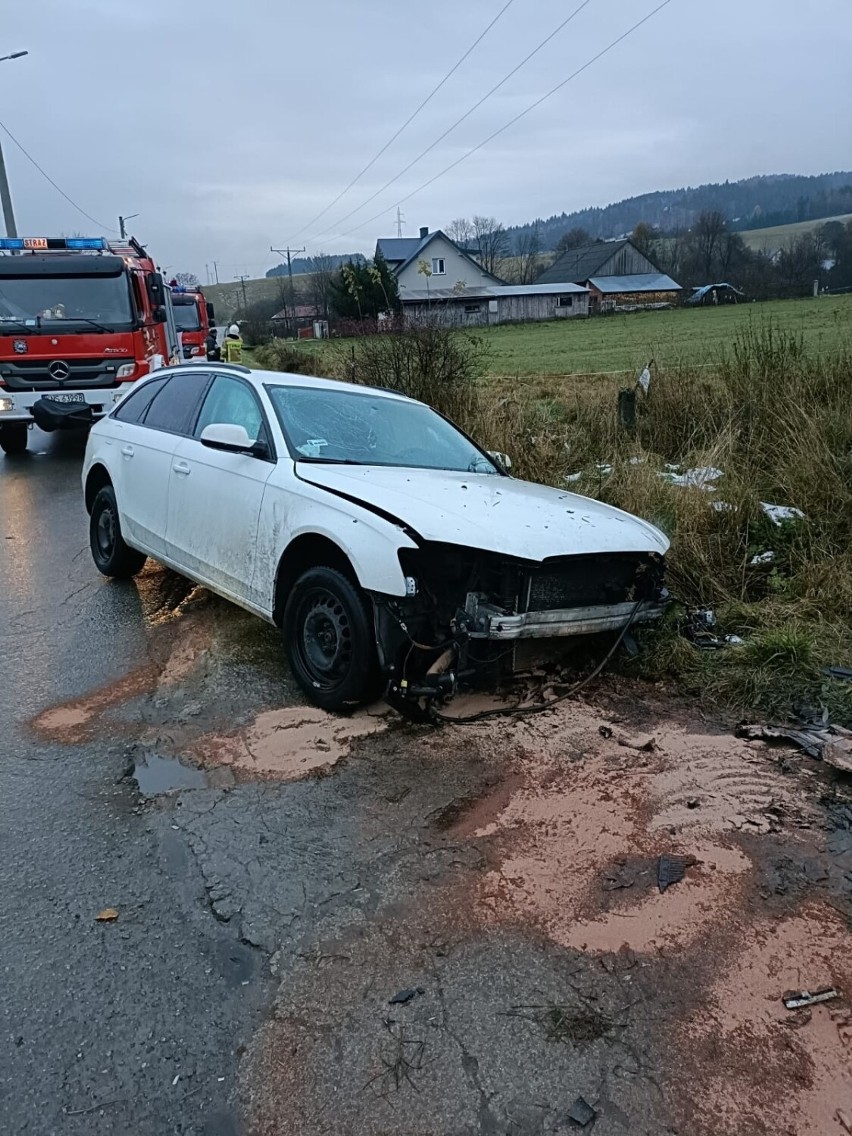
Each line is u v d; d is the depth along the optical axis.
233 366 5.29
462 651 3.75
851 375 8.15
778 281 77.69
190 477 4.94
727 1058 2.08
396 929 2.53
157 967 2.38
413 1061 2.07
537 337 42.34
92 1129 1.90
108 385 12.12
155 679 4.39
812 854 2.88
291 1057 2.09
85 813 3.15
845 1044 2.12
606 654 4.43
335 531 3.74
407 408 5.41
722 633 4.92
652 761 3.50
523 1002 2.25
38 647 4.87
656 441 8.89
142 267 13.45
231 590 4.59
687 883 2.72
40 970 2.37
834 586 5.18
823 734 3.65
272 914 2.59
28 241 12.66
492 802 3.20
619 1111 1.94
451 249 73.25
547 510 4.10
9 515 8.59
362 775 3.40
